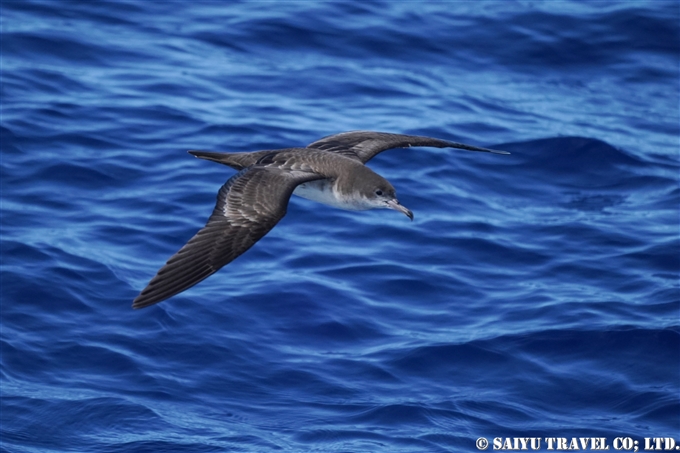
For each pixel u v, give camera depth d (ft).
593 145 78.07
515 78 90.74
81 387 49.96
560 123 82.38
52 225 62.39
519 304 57.93
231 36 91.45
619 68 93.81
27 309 54.85
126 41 88.58
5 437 46.60
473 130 79.30
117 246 60.80
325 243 62.85
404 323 56.18
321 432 47.62
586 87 90.89
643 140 81.61
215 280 58.75
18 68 81.20
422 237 64.08
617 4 102.42
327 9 97.35
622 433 48.60
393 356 53.26
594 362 53.31
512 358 53.36
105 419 47.96
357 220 65.41
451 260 62.13
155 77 82.69
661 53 96.37
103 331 53.83
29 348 52.16
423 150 74.64
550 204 70.74
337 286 58.65
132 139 72.59
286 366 52.26
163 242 61.41
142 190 66.74
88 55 85.20
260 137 74.18
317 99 82.17
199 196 66.13
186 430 47.47
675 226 67.82
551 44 95.71
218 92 81.30
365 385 51.21
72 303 55.57
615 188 73.92
